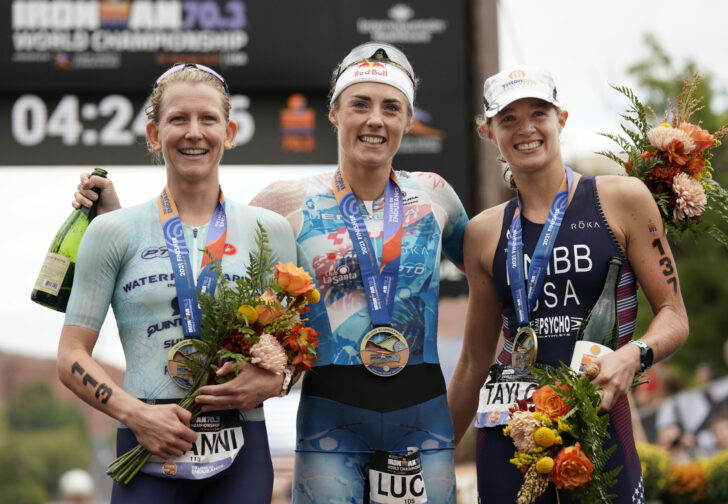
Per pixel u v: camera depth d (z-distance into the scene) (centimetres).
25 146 838
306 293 346
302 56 834
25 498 3394
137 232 354
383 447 383
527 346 374
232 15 835
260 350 332
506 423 370
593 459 335
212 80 362
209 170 358
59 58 835
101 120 842
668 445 766
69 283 384
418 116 816
